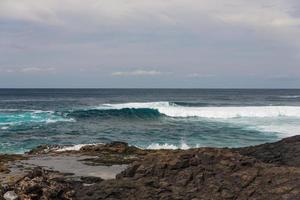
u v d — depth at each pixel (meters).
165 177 13.78
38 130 40.28
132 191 13.41
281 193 12.55
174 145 31.25
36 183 13.89
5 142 33.34
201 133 37.56
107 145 25.36
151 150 24.97
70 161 21.44
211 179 13.45
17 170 18.91
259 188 12.92
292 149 17.33
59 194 13.96
